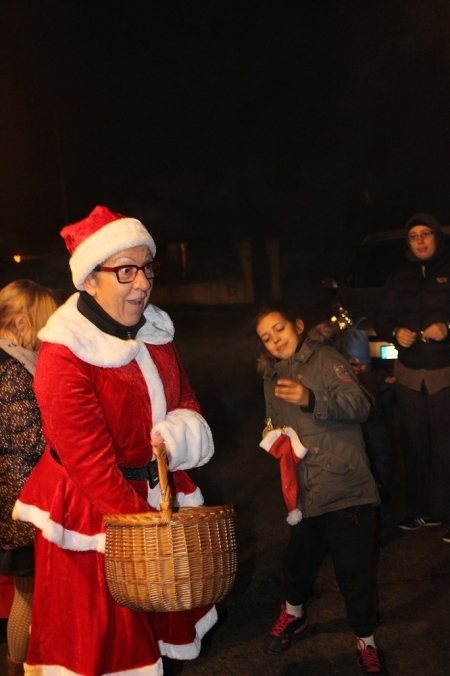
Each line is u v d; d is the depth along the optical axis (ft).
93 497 7.18
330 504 10.25
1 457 9.34
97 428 7.27
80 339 7.37
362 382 15.44
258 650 11.55
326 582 13.53
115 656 7.62
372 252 28.45
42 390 7.29
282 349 10.66
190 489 8.63
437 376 14.64
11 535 9.25
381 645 11.39
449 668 10.71
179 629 8.30
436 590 13.03
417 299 14.79
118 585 6.84
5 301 9.93
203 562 6.79
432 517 14.96
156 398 7.80
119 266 7.50
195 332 61.31
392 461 18.57
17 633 9.57
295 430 10.54
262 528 16.20
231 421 26.50
